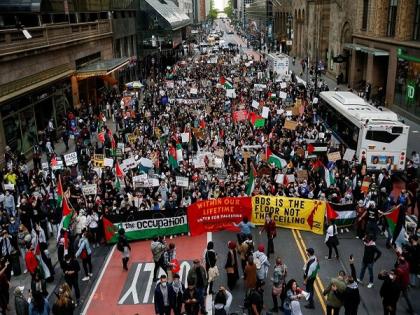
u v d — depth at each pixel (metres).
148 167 23.50
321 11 70.12
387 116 26.11
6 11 33.78
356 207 19.70
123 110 39.00
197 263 13.71
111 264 17.67
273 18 123.44
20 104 29.72
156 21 72.38
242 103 38.81
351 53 54.31
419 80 37.19
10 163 24.42
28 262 14.62
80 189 21.11
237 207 20.36
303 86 47.53
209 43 129.62
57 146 33.62
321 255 17.86
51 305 14.81
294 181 21.80
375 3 45.97
